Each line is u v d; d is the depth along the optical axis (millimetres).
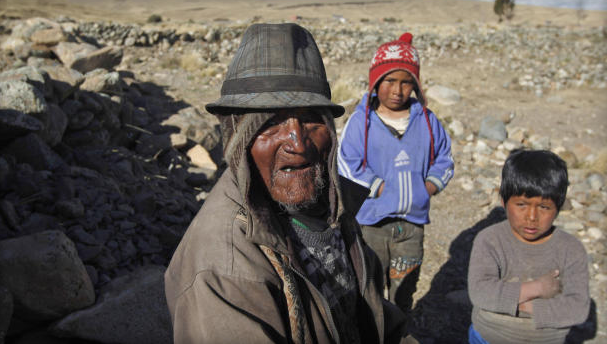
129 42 12742
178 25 16703
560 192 1723
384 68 2525
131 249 2984
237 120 1016
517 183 1766
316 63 997
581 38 19047
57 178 3473
